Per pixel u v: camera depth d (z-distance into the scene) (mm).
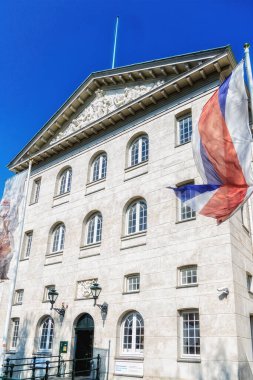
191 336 15203
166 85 20188
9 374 19703
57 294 20844
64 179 25797
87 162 24000
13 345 23109
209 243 15781
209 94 18859
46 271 22969
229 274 14695
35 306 22500
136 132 21656
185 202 11336
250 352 14523
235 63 18469
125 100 22953
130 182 20453
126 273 18391
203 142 11359
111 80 24047
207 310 14750
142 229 19047
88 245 21062
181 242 16766
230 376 13281
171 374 14953
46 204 25562
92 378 17344
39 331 21750
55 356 18750
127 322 17719
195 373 14273
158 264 17219
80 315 19828
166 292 16391
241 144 10625
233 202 10461
